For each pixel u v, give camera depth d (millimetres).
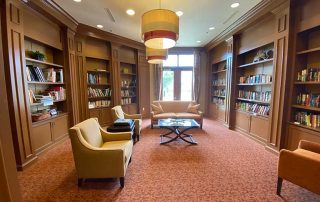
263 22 4016
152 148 3729
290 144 3232
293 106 3186
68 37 4355
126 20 4395
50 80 3840
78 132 2279
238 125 5070
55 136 3904
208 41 6527
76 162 2299
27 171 2793
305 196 2158
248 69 4996
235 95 5270
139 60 6891
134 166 2924
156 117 5332
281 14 3266
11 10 2691
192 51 7492
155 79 7426
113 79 5957
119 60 6172
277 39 3377
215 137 4484
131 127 3520
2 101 654
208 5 3590
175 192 2244
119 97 6180
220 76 6738
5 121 665
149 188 2330
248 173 2697
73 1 3387
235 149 3668
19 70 2846
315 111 3029
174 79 7688
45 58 3949
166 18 2340
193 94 7555
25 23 3172
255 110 4340
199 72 7492
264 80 4094
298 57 3141
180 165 2959
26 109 2967
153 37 2395
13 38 2736
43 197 2152
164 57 4137
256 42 4230
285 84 3215
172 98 7789
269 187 2344
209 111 7441
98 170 2311
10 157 682
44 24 3678
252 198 2125
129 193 2229
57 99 4070
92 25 4793
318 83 2781
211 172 2729
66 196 2174
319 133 2701
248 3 3496
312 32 3043
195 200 2090
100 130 3029
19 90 2834
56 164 3031
